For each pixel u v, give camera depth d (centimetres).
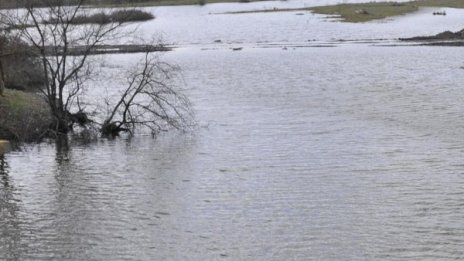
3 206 2038
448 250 1645
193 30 11069
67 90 4188
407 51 7200
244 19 13112
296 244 1698
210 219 1894
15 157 2669
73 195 2142
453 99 3956
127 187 2222
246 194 2122
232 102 4009
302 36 9606
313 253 1639
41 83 3950
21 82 3831
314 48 7900
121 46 7781
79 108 3291
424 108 3684
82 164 2544
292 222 1858
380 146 2772
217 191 2161
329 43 8506
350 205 1997
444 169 2391
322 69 5756
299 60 6569
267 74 5466
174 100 3744
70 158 2641
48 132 3028
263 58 6844
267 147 2781
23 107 3161
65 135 3052
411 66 5784
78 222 1884
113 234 1788
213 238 1748
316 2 17988
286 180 2280
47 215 1948
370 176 2311
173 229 1817
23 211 1988
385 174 2336
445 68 5550
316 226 1823
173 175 2362
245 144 2845
